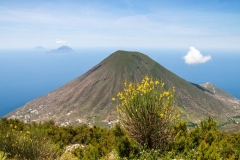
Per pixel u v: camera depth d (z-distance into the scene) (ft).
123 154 21.17
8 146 23.84
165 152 20.47
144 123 19.72
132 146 21.22
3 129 26.27
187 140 23.04
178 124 25.63
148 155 19.45
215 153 18.94
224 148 22.66
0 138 24.09
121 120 20.67
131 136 20.72
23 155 24.02
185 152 20.89
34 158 24.41
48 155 26.18
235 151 22.11
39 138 26.71
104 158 24.48
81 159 25.94
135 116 19.83
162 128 19.74
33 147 24.79
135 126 19.99
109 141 33.88
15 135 25.14
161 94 19.74
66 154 29.68
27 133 27.02
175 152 20.65
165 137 20.35
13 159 22.57
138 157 20.43
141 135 20.15
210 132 24.88
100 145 33.04
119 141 21.59
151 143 20.36
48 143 27.76
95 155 24.91
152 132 19.86
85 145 39.27
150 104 19.58
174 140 21.90
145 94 19.80
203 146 20.16
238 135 31.14
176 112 19.75
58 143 36.81
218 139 25.67
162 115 18.89
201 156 19.17
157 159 19.67
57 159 27.35
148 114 19.66
